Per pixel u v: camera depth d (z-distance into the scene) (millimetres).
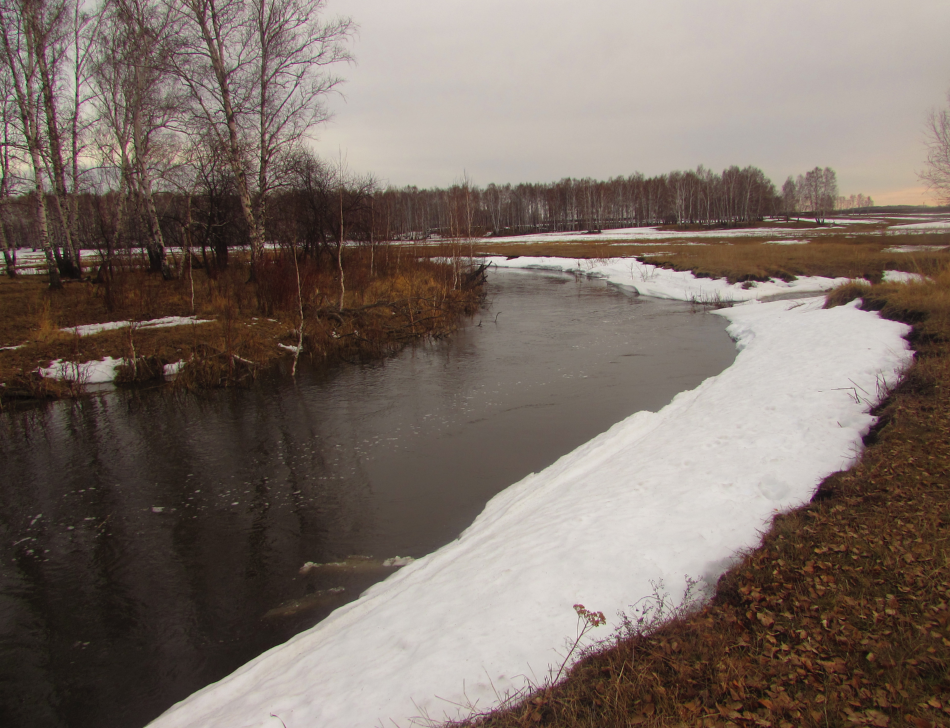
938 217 89750
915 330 11539
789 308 18641
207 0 18938
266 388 13562
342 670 4023
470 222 29984
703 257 34438
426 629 4312
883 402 8188
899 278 23266
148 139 21172
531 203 112812
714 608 4215
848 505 5520
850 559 4578
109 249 19938
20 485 8758
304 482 8648
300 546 6938
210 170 22000
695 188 105500
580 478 7457
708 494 6070
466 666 3781
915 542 4641
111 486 8680
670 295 26156
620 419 10539
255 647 5273
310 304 18656
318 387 13523
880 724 2893
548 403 11664
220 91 19469
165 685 4867
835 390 8875
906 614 3783
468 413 11336
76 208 24781
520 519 6402
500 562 5168
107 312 17984
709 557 4941
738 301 23516
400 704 3514
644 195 109625
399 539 6953
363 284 22656
